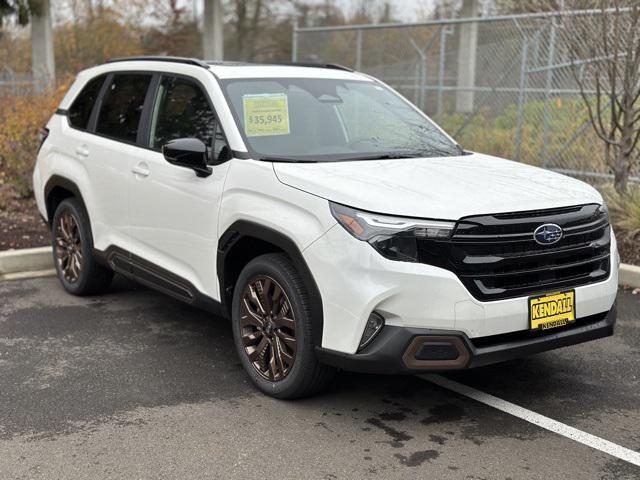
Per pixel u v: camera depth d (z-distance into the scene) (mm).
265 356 4277
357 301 3623
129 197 5270
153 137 5188
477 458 3590
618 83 7734
